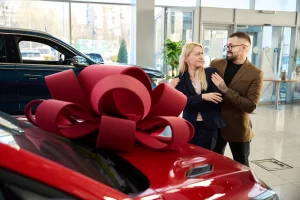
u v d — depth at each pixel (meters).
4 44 4.09
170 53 7.24
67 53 4.44
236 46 2.52
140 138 1.49
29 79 4.18
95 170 1.17
